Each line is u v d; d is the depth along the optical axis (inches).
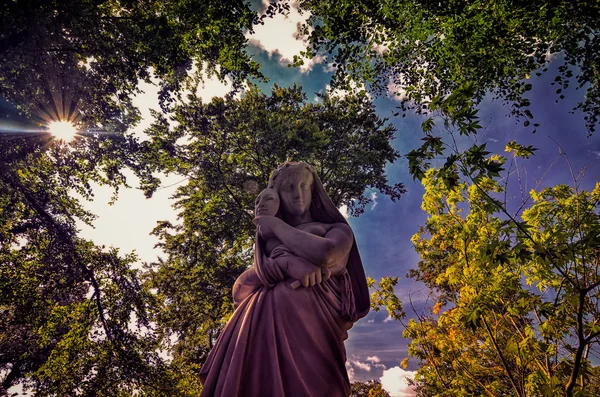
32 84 397.4
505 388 282.7
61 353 494.0
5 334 536.4
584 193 221.5
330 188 646.5
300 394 104.7
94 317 522.0
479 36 439.2
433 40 488.4
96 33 412.8
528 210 238.4
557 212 226.4
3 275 474.0
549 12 405.1
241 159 645.3
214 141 624.4
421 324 321.7
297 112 653.9
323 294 124.0
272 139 587.5
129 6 432.8
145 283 601.6
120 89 489.4
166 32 436.1
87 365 486.3
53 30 357.4
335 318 123.9
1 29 330.3
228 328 119.3
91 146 517.0
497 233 235.6
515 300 239.9
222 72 517.7
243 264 639.1
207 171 609.6
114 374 490.3
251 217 614.2
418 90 503.2
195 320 592.7
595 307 213.0
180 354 600.1
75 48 407.5
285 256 125.3
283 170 150.4
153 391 510.3
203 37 468.8
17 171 489.7
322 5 489.7
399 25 481.1
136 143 540.7
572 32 418.3
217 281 598.9
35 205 492.7
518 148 234.7
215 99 613.9
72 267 514.3
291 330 114.3
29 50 356.2
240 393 105.0
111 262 537.6
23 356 535.2
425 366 327.0
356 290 138.5
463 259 276.1
